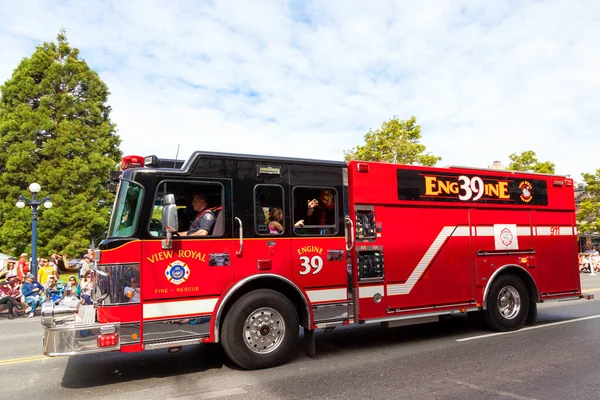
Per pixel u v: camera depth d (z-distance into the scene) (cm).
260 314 574
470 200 768
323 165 645
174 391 494
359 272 645
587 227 3123
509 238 805
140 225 527
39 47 2634
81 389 512
